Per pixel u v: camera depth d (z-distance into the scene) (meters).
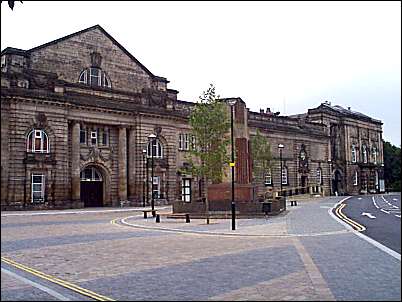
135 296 9.48
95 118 48.97
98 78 51.72
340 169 88.38
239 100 35.69
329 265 12.28
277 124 73.25
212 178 33.97
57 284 10.84
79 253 15.54
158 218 29.33
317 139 81.88
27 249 16.61
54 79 45.44
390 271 11.39
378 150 102.31
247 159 35.62
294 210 38.66
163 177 54.72
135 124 52.50
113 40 53.16
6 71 44.16
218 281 10.66
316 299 8.81
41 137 44.62
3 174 41.78
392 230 21.41
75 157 47.19
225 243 17.73
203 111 33.84
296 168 75.88
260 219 29.95
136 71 55.25
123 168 51.22
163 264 13.12
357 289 9.57
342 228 22.69
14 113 42.75
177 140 56.72
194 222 28.62
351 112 96.88
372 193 96.69
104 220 31.30
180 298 9.22
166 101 55.53
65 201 45.66
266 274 11.30
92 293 9.84
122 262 13.61
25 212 39.59
